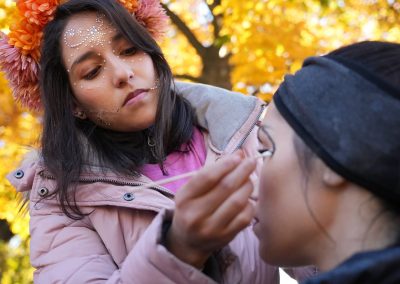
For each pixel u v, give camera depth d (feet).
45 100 5.24
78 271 4.34
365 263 2.79
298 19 18.66
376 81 3.07
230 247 4.19
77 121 5.20
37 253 4.67
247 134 4.98
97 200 4.68
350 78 3.13
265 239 3.42
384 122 2.98
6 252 23.48
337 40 18.78
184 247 3.37
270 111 3.56
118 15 4.94
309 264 3.42
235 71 18.11
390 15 19.02
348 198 3.10
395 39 18.58
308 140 3.17
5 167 16.05
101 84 4.91
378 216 3.04
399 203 3.00
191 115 5.29
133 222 4.67
